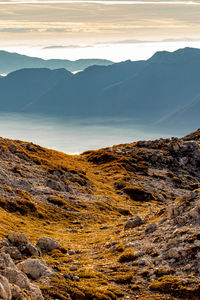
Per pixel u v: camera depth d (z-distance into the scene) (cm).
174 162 14700
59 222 6800
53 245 4238
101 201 9044
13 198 6856
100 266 3584
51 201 7800
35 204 7181
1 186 7294
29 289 2412
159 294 2856
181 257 3294
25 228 5497
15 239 3759
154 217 5053
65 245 4719
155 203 10656
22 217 6331
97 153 16062
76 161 14538
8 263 2638
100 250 4281
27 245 3722
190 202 4281
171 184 12812
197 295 2741
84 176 11225
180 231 3712
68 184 9781
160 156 14850
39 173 9544
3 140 12288
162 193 11681
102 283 3083
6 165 8988
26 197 7306
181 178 13600
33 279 2844
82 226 6588
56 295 2575
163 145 16300
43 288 2620
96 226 6656
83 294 2712
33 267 2948
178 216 4084
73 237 5462
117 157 14900
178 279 2967
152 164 14475
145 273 3238
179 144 15775
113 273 3334
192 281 2897
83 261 3794
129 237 4356
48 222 6612
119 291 2908
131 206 9700
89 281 3088
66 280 2931
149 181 12650
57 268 3297
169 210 4378
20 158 10312
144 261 3453
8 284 2145
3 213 5962
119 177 12462
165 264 3294
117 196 10569
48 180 9056
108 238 4841
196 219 3853
